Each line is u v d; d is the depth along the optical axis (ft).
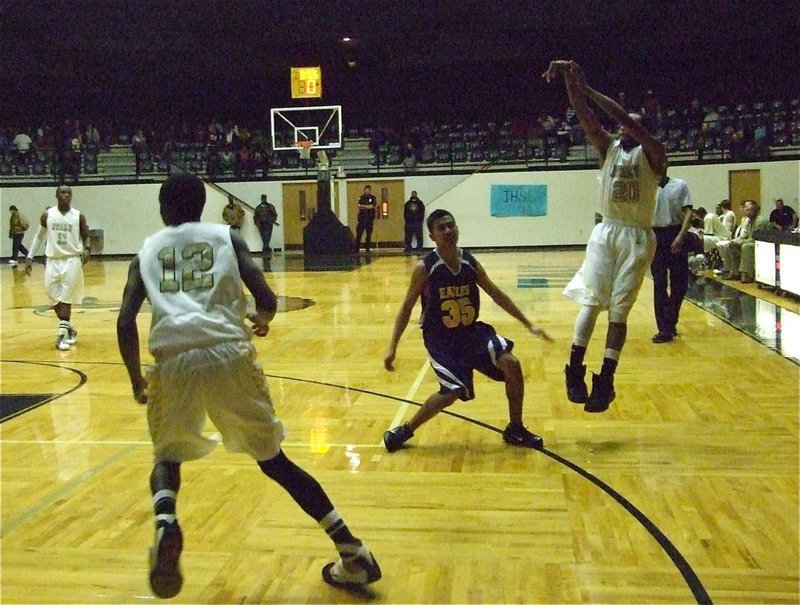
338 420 18.45
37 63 87.10
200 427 10.01
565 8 85.61
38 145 88.38
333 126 88.28
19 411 19.79
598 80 93.35
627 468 14.67
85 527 12.46
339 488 13.87
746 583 10.14
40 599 10.18
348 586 10.28
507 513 12.64
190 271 10.01
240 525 12.34
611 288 16.11
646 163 15.67
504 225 85.76
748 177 79.30
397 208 87.04
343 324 33.14
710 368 22.99
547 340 15.75
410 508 12.92
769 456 15.19
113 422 18.72
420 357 26.07
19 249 76.38
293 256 78.23
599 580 10.33
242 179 86.94
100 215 86.28
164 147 88.17
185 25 87.92
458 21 88.53
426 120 99.19
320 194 73.61
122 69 93.71
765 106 83.87
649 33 87.66
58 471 15.19
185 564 11.05
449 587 10.26
